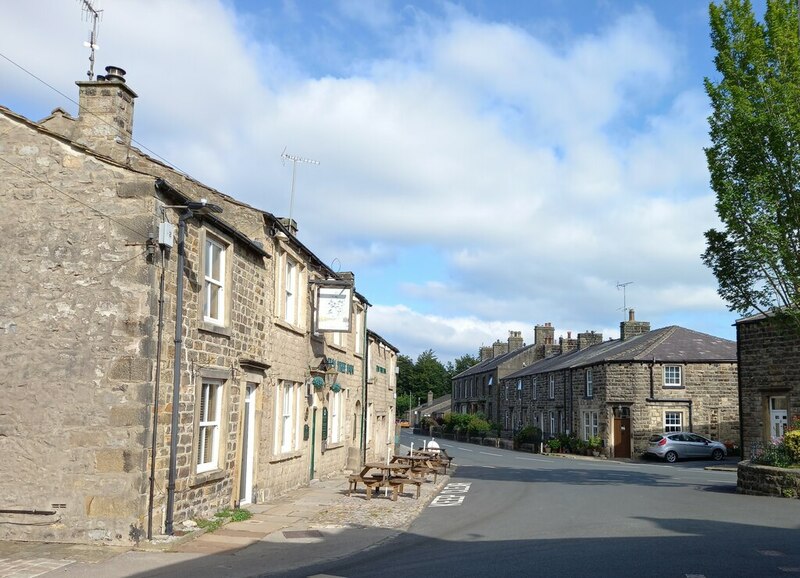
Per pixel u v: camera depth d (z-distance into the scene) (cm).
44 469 1020
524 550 1036
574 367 4506
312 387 1938
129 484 1009
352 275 2242
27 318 1051
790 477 1750
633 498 1739
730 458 3800
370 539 1134
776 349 2647
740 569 887
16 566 877
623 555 983
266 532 1168
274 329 1603
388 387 3575
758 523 1305
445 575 867
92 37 1317
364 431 2728
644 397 3950
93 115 1244
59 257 1059
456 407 8369
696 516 1404
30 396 1035
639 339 4541
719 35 2020
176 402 1091
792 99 1853
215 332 1252
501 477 2461
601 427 4081
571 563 929
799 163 1881
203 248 1212
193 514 1184
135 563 909
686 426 3941
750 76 1948
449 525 1304
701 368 3988
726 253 2011
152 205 1057
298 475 1816
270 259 1568
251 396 1488
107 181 1066
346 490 1803
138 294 1041
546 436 5122
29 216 1072
